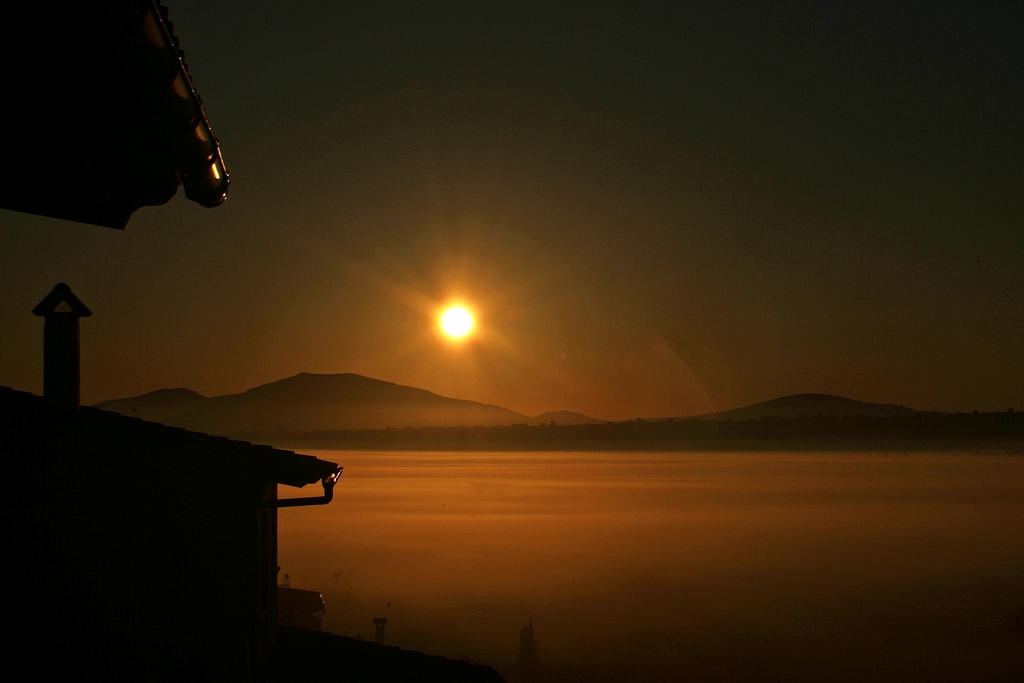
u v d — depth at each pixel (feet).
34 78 12.34
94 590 18.94
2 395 17.93
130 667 19.67
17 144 14.16
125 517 19.98
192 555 22.04
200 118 14.57
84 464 19.07
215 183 17.29
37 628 17.80
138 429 20.43
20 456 17.89
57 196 16.40
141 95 12.89
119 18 10.92
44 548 18.10
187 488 22.06
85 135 14.26
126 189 16.72
